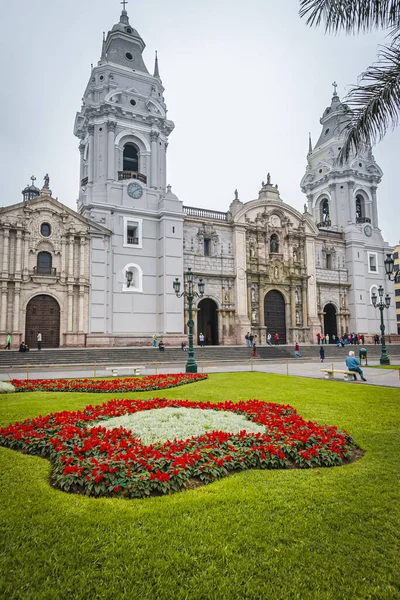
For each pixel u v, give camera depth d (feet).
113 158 140.26
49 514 18.79
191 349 80.84
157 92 155.63
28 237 120.88
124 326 133.49
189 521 18.13
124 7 164.35
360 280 190.80
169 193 143.23
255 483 22.45
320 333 175.83
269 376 73.97
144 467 22.79
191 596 13.61
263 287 165.99
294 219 180.75
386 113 32.04
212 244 157.89
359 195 203.51
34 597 13.39
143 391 56.03
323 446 27.25
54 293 123.13
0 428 31.60
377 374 79.25
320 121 214.48
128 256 136.98
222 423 32.83
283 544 16.47
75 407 42.83
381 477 23.30
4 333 113.91
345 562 15.37
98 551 16.01
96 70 147.54
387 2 30.09
